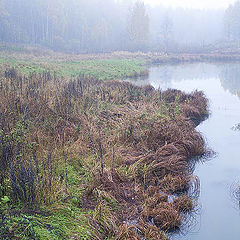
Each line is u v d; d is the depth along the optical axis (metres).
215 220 5.89
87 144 8.04
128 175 6.95
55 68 23.36
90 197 5.88
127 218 5.62
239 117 13.07
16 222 4.42
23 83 11.81
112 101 12.55
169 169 7.55
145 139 8.85
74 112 9.80
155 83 22.58
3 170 5.73
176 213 5.71
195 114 12.71
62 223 4.87
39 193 5.18
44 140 7.55
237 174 7.76
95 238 4.83
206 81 24.00
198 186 7.05
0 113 7.92
